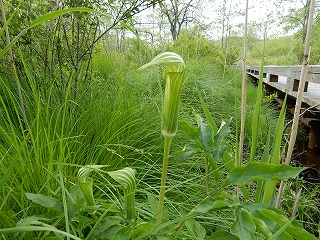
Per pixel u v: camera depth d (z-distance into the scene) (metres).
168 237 0.79
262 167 0.82
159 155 1.92
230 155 1.15
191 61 5.36
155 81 3.48
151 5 2.17
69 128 1.73
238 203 0.80
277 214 0.78
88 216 1.18
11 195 1.04
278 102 6.34
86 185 0.84
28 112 1.76
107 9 2.48
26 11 1.88
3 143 1.54
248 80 8.62
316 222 1.99
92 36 2.68
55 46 2.25
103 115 1.95
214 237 0.81
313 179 2.88
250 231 0.73
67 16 2.15
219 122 3.32
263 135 3.49
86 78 2.50
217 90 4.10
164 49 5.98
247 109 4.01
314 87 5.73
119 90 2.42
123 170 0.78
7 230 0.59
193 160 2.12
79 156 1.58
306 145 4.16
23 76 1.99
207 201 0.81
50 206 0.85
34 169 1.22
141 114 2.24
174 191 1.56
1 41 1.86
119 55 4.68
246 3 1.37
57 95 2.03
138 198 1.57
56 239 0.91
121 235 0.80
